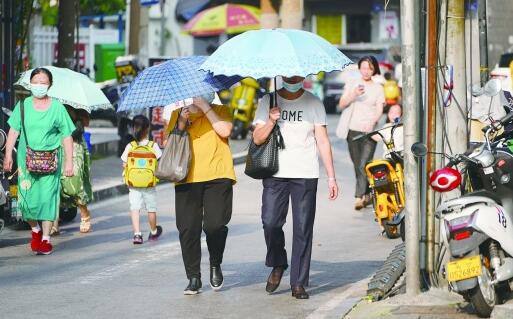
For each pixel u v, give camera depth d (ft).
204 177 63.57
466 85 61.05
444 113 60.59
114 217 102.01
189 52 331.36
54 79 89.92
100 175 129.18
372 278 64.95
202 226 65.51
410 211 59.47
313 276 71.05
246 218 99.71
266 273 72.02
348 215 101.04
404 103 59.06
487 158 55.11
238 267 74.49
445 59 60.70
